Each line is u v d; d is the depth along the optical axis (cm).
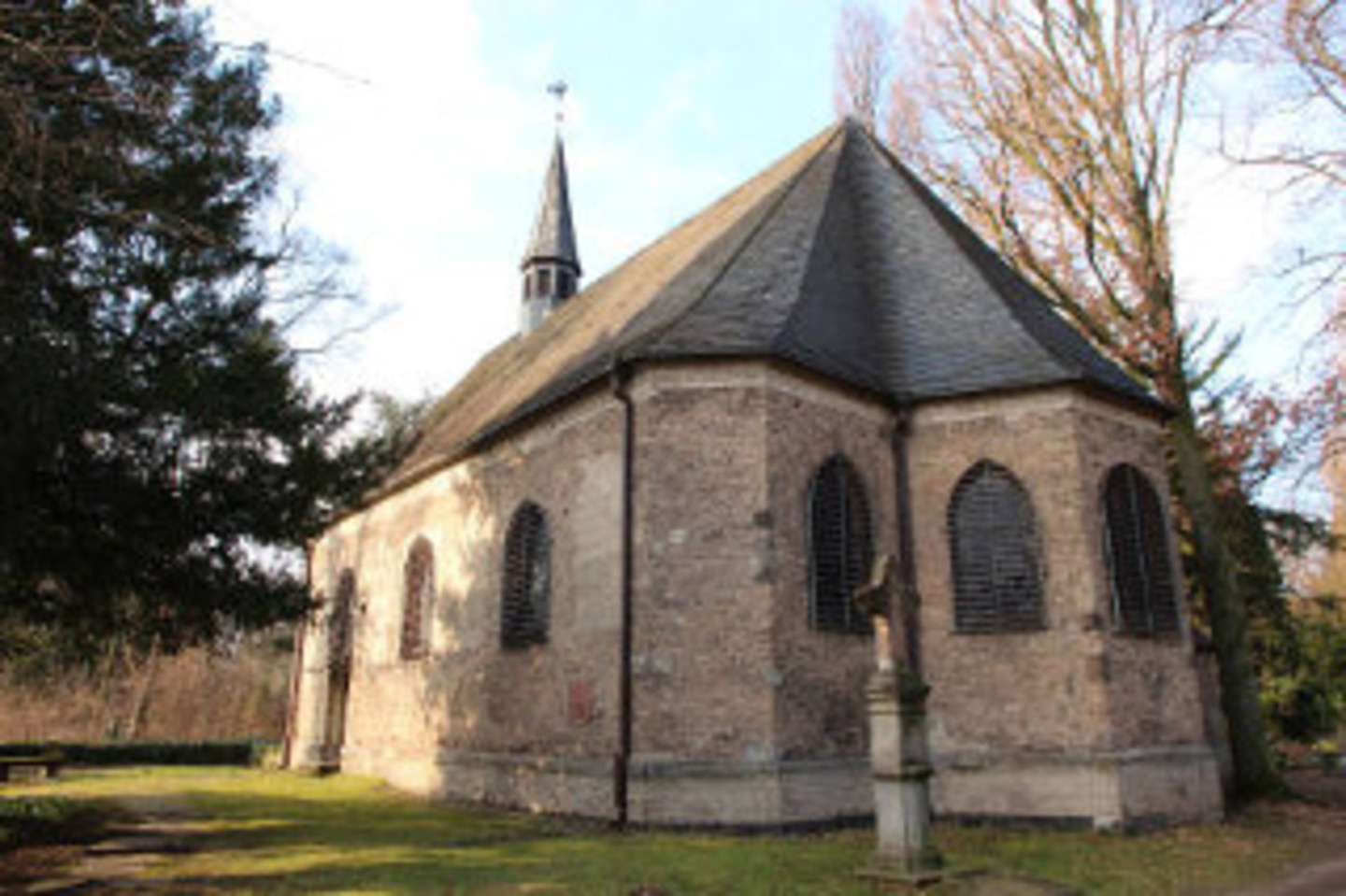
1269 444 1848
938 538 1402
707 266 1644
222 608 1185
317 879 915
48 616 1161
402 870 955
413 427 2642
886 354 1534
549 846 1091
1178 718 1355
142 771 2528
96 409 975
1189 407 1822
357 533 2353
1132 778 1239
